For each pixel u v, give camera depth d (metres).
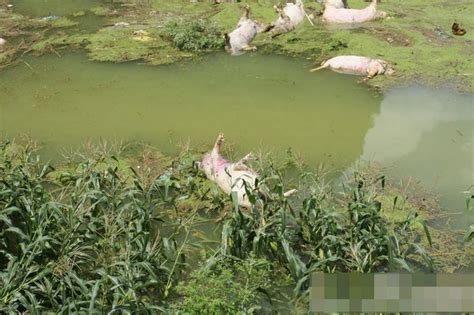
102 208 6.59
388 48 11.28
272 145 8.43
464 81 10.02
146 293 5.80
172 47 11.62
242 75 10.57
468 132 8.67
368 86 10.03
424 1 13.74
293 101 9.66
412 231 6.61
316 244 6.21
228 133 8.78
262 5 13.62
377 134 8.69
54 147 8.43
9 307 5.05
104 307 5.32
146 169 7.68
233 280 5.79
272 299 5.75
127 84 10.30
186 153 8.08
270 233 6.07
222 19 12.80
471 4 13.49
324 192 7.03
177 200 7.15
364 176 7.57
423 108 9.33
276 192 6.73
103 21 12.91
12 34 12.18
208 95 9.92
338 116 9.20
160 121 9.14
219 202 7.06
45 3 14.04
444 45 11.35
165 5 13.79
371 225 6.12
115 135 8.75
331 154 8.20
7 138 8.62
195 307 5.16
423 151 8.23
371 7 12.52
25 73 10.66
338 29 12.27
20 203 6.23
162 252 6.17
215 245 6.51
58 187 7.42
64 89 10.13
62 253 5.80
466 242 6.43
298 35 12.03
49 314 5.14
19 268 5.49
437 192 7.35
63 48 11.61
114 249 6.01
